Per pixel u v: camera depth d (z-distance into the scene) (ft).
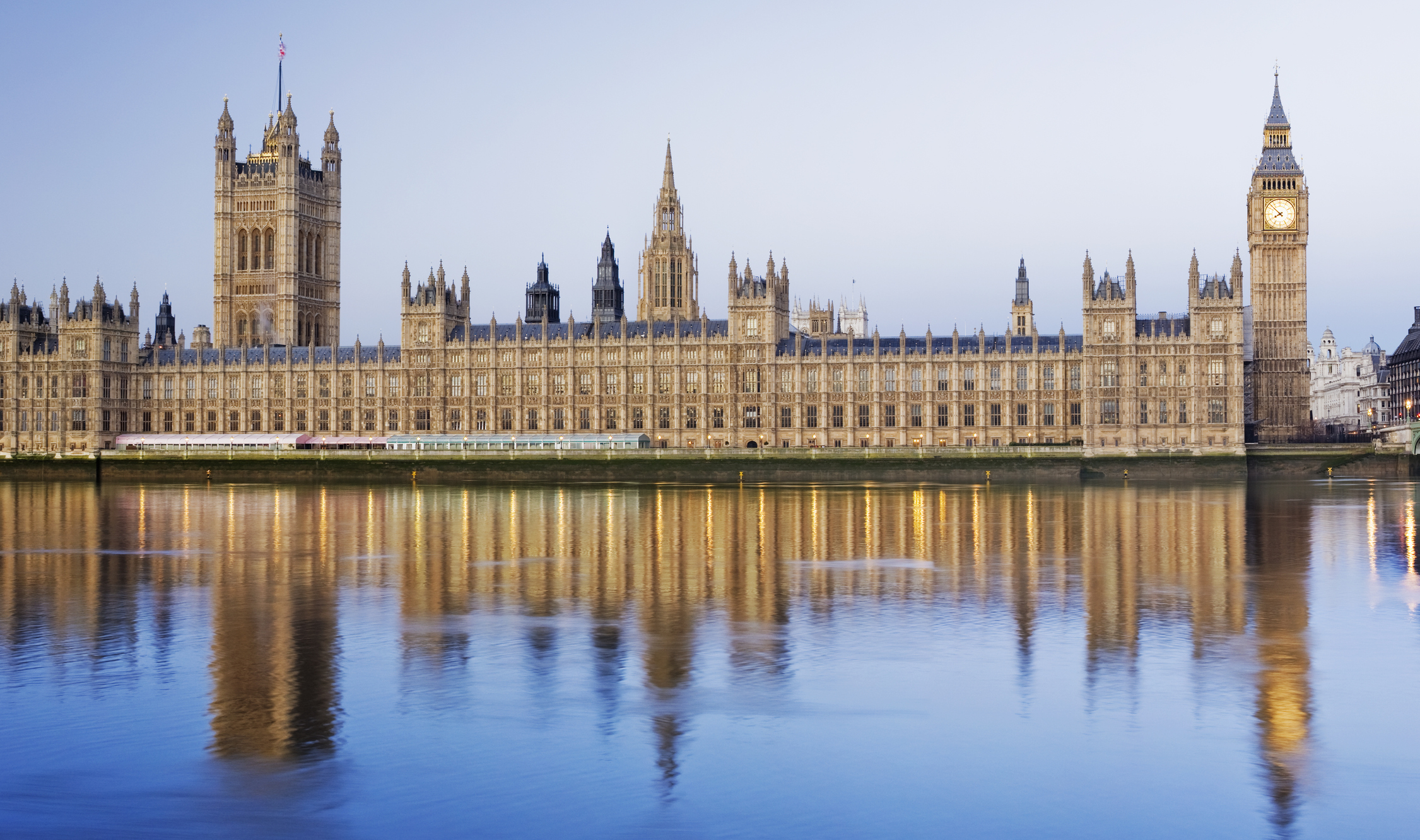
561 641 189.06
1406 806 121.49
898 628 197.98
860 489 608.19
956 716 148.36
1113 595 229.25
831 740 139.85
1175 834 115.44
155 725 145.48
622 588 240.32
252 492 604.90
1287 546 308.40
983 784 127.13
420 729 143.95
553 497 543.39
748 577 255.50
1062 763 132.67
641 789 125.90
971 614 209.97
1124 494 538.06
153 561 286.46
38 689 161.07
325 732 143.02
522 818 119.03
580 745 138.31
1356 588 236.84
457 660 176.35
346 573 263.90
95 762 133.28
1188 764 132.36
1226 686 160.97
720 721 146.51
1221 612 211.00
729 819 118.83
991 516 410.93
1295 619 205.36
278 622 204.64
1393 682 162.91
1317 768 131.13
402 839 114.52
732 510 446.19
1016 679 164.86
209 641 189.98
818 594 232.32
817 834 115.44
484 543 325.42
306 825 117.50
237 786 126.82
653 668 170.91
